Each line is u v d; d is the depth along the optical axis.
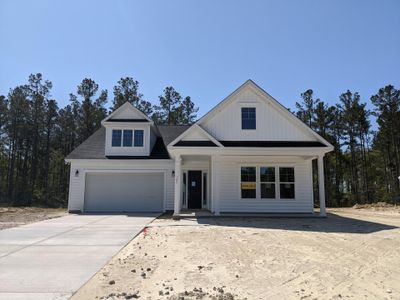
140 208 20.81
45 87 45.62
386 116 40.59
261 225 13.58
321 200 16.95
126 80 45.47
